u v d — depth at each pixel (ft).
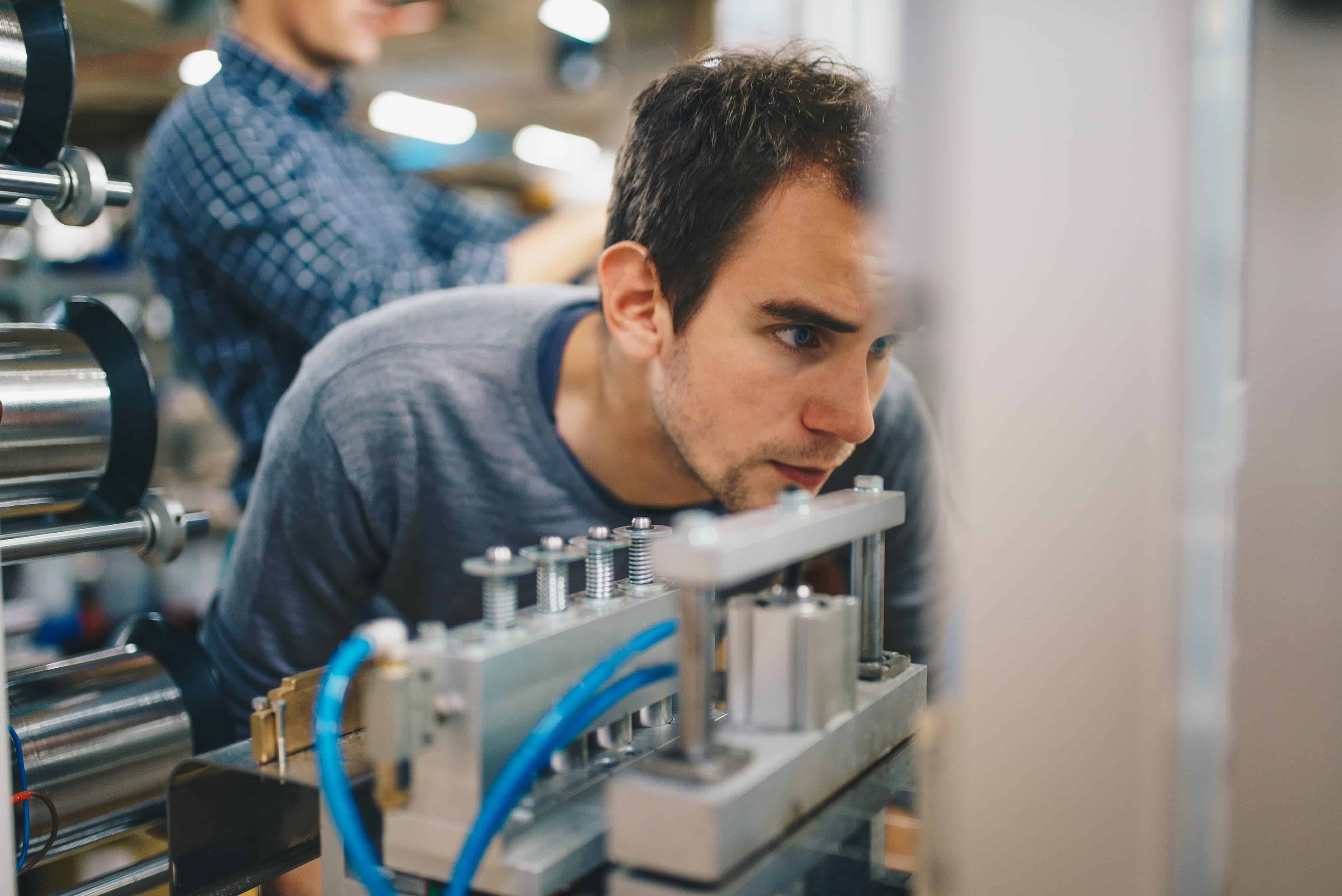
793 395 3.19
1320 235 1.97
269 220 5.28
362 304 5.36
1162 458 1.39
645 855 1.68
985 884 1.55
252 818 2.50
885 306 2.91
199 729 3.18
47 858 2.83
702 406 3.31
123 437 3.09
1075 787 1.49
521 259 5.87
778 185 2.97
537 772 1.90
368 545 4.25
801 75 3.05
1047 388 1.42
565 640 1.98
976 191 1.41
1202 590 1.51
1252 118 1.93
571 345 4.08
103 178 2.82
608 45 11.78
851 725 2.10
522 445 4.08
